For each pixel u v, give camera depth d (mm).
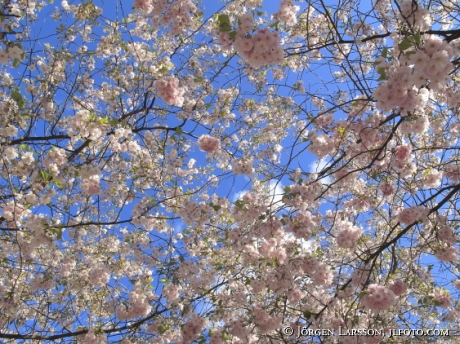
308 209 5398
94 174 4820
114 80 6395
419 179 5469
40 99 5871
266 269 5449
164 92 4746
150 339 6336
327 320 5289
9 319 5863
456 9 4863
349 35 6145
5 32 4215
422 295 5863
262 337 5570
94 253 7160
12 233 5766
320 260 5719
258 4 5867
